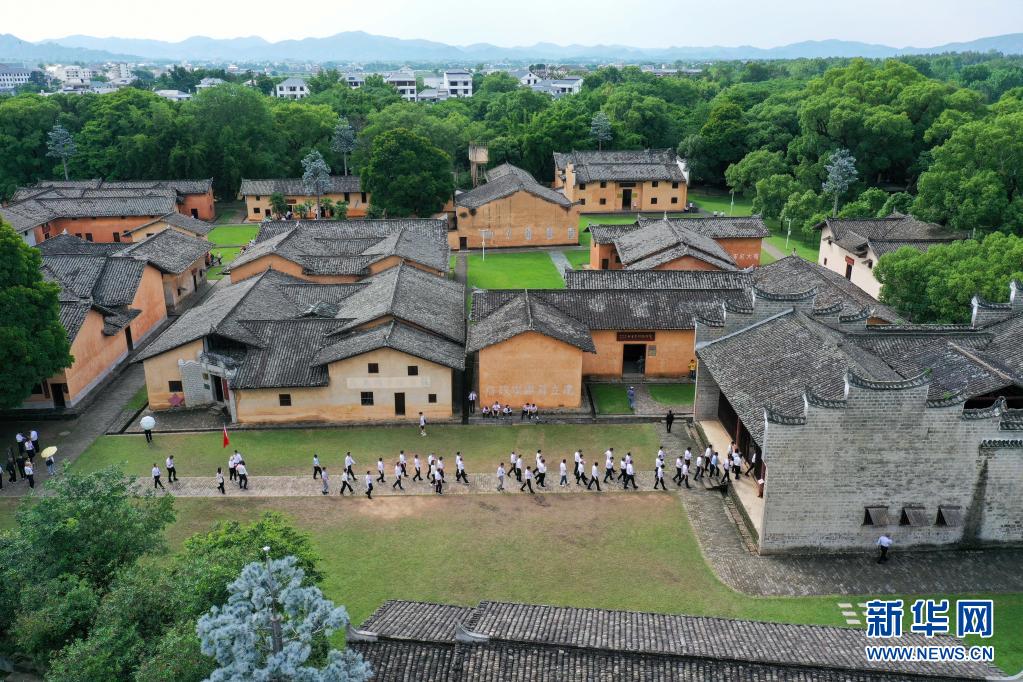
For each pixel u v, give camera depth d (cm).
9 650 2470
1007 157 6656
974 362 3747
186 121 11519
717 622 2348
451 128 12525
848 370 3145
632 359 5406
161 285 6488
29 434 4388
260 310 5188
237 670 1559
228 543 2525
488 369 4538
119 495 2628
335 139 11731
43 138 12044
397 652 2188
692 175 12388
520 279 7506
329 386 4441
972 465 3092
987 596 2950
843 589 2998
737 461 3722
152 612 2206
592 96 15738
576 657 2089
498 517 3519
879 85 10394
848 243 6994
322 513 3559
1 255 3972
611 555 3225
